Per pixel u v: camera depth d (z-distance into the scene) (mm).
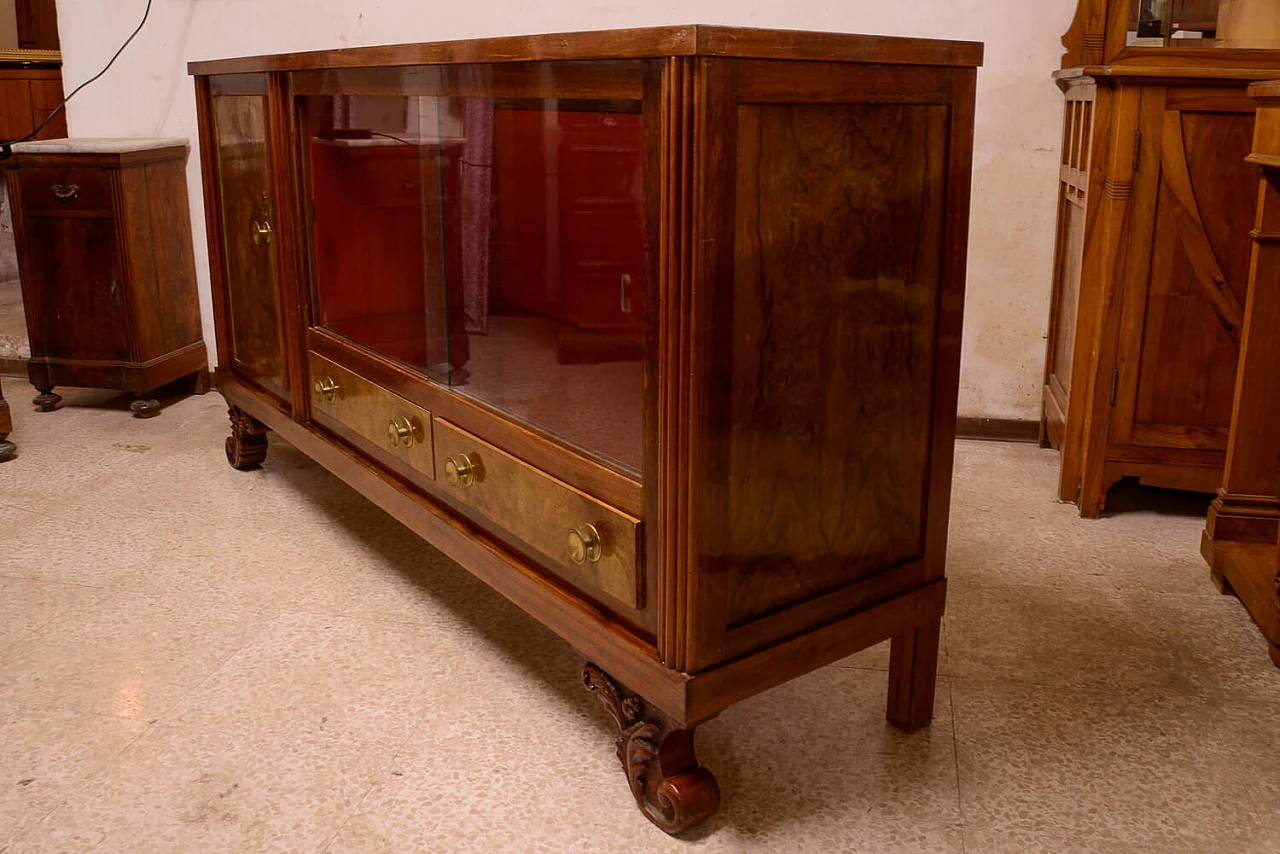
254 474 2744
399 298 1847
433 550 2273
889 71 1240
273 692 1692
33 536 2324
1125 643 1857
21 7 4844
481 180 1519
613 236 1273
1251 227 2283
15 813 1384
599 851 1317
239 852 1311
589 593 1419
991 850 1316
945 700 1671
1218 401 2369
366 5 3178
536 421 1493
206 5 3307
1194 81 2238
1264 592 1842
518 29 3072
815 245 1229
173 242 3324
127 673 1746
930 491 1461
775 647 1313
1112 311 2357
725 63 1085
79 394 3508
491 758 1519
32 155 3059
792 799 1422
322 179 2084
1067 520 2445
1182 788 1441
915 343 1379
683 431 1168
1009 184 2848
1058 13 2719
